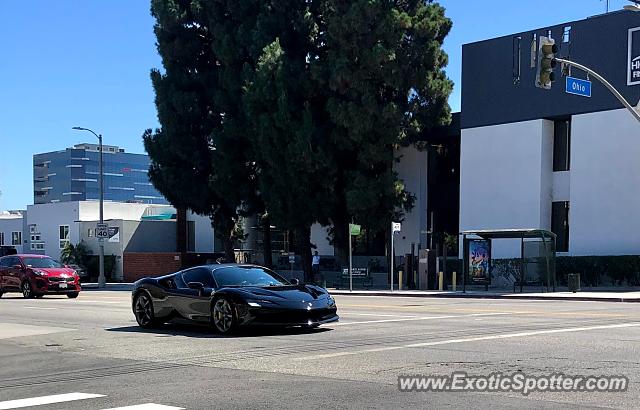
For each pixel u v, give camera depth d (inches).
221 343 482.3
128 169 6761.8
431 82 1482.5
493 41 1540.4
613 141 1352.1
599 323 583.2
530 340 463.8
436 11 1480.1
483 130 1552.7
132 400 304.2
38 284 1095.6
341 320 628.1
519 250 1478.8
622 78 1341.0
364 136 1451.8
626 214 1330.0
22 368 406.0
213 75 1745.8
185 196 1763.0
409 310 753.0
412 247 1434.5
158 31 1774.1
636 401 282.0
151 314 596.4
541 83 824.3
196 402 296.5
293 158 1461.6
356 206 1448.1
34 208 2436.0
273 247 2155.5
